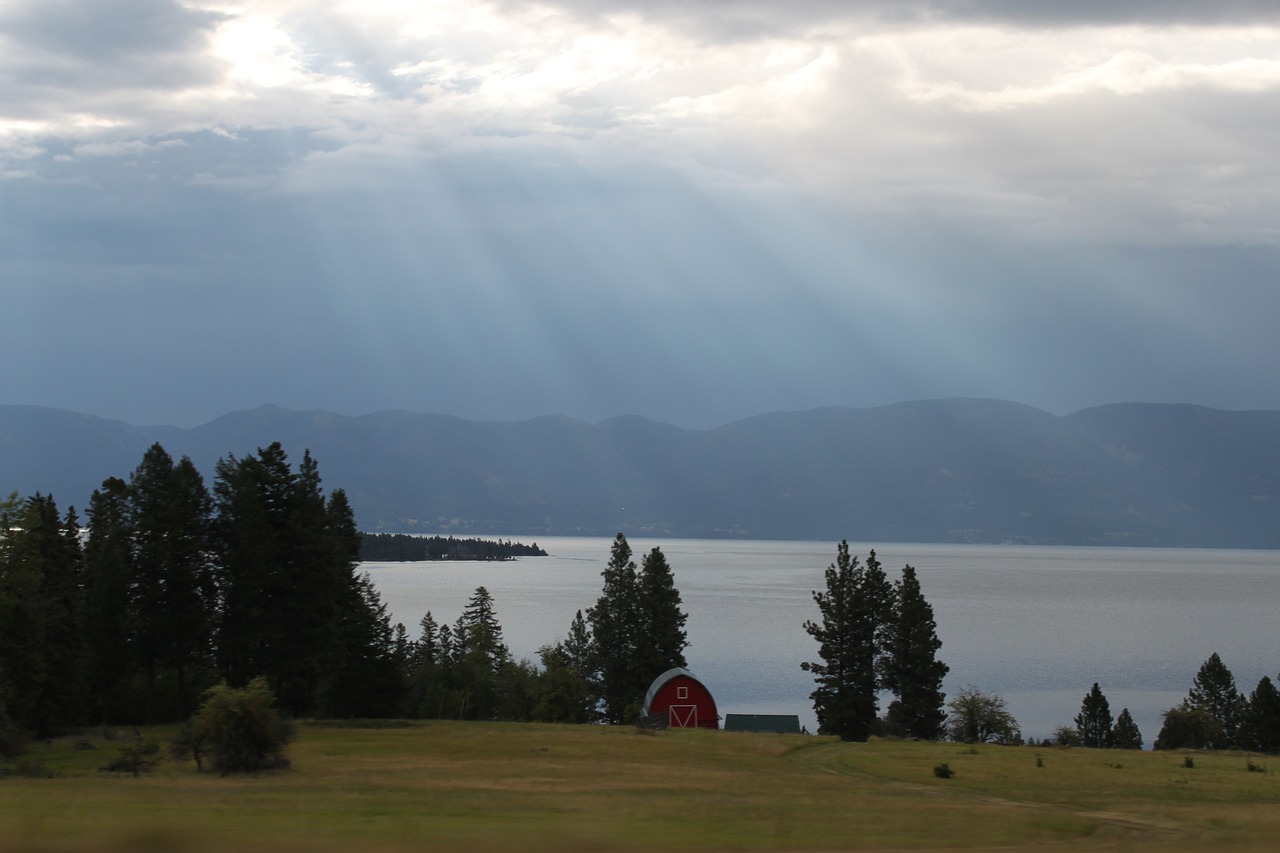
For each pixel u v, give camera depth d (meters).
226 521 71.62
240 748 42.38
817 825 25.67
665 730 70.94
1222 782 44.78
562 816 25.61
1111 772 48.44
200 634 70.50
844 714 85.00
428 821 23.45
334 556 72.19
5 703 52.34
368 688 77.81
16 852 16.70
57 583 75.12
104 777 39.50
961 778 45.44
